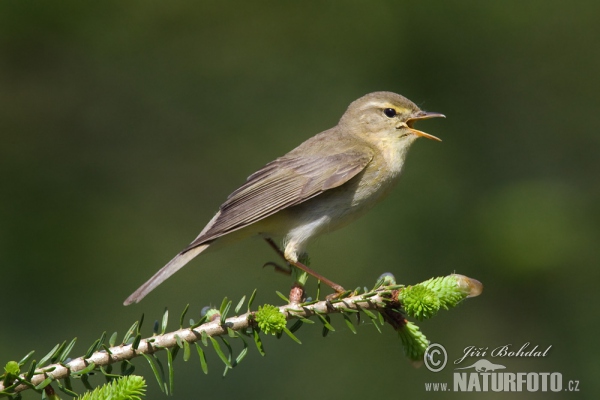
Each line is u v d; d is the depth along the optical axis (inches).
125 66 566.3
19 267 475.2
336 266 504.4
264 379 434.6
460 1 545.0
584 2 534.9
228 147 568.7
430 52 545.3
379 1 568.4
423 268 485.4
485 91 534.3
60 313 462.9
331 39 577.0
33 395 357.1
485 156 518.6
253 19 584.1
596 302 444.8
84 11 553.6
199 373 431.5
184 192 553.9
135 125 561.0
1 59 543.5
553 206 473.7
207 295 512.1
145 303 490.0
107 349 200.4
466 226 490.6
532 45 538.3
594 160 510.6
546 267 454.6
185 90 575.5
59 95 550.6
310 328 455.8
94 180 542.0
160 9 566.9
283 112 573.6
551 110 526.0
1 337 438.3
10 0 531.5
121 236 518.3
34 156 536.4
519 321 452.4
